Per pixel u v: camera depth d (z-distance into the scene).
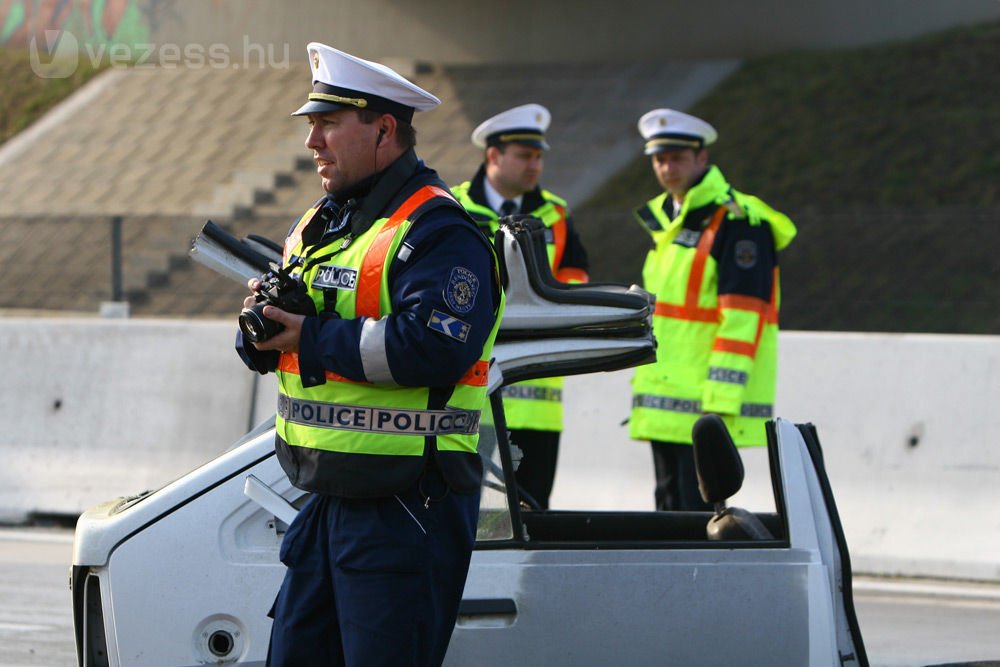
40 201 47.56
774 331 14.59
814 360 17.75
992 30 44.53
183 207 45.12
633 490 18.17
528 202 15.93
